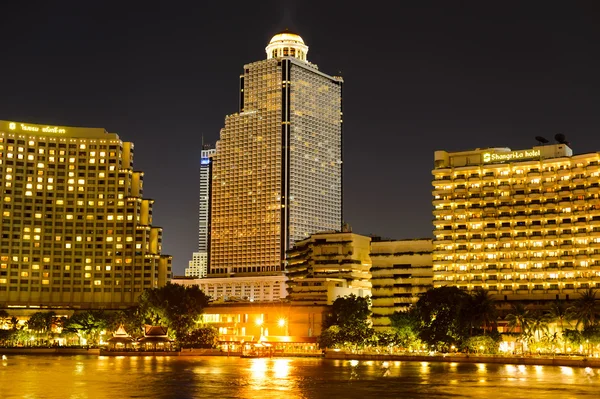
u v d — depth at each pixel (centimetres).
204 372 17325
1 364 19688
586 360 18662
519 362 19675
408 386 14262
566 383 14575
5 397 12538
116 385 14362
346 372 17325
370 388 13938
